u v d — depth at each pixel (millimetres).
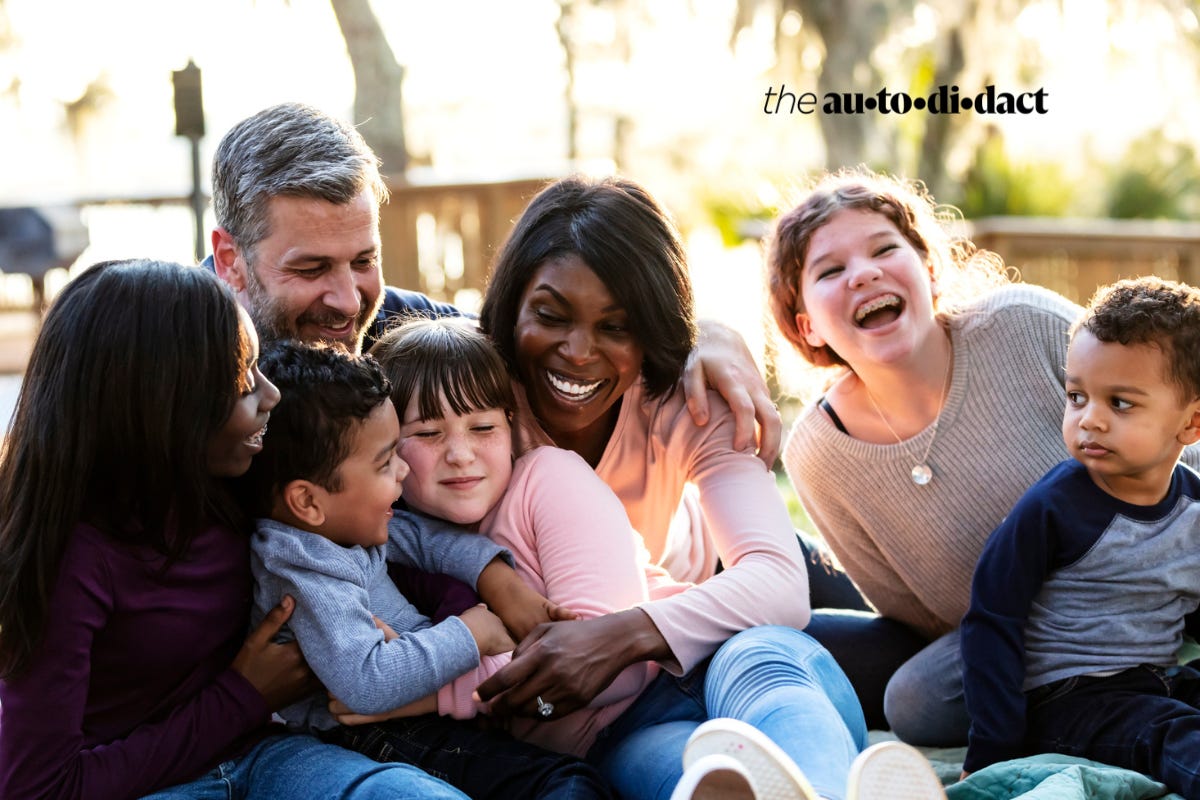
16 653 1900
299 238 2543
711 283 10352
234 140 2623
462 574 2332
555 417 2488
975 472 2818
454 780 2109
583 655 2150
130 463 1973
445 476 2367
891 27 12281
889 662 3057
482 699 2146
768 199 10672
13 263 9828
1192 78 13688
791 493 6207
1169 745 2246
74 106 21062
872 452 2881
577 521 2346
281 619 2094
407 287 8672
